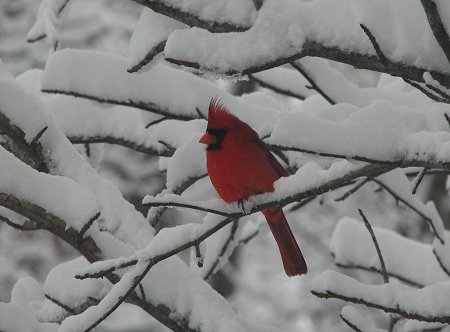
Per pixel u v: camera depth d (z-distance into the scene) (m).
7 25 16.66
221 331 5.67
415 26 4.93
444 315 4.82
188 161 7.14
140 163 16.55
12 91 6.15
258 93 8.67
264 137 6.34
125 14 16.72
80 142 7.69
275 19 5.04
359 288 4.93
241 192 6.04
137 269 4.71
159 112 6.98
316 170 4.81
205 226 4.88
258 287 18.61
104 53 7.06
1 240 17.06
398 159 4.57
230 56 4.95
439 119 6.04
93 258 5.83
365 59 5.01
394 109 4.72
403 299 4.91
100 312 4.67
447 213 15.26
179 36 4.97
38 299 7.41
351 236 8.17
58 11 7.97
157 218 6.93
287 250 6.58
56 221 5.46
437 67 4.90
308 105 8.10
